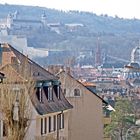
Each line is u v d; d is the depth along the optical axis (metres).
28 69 87.19
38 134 87.81
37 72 91.12
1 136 72.88
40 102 88.75
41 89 89.31
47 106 90.69
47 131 91.25
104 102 126.00
